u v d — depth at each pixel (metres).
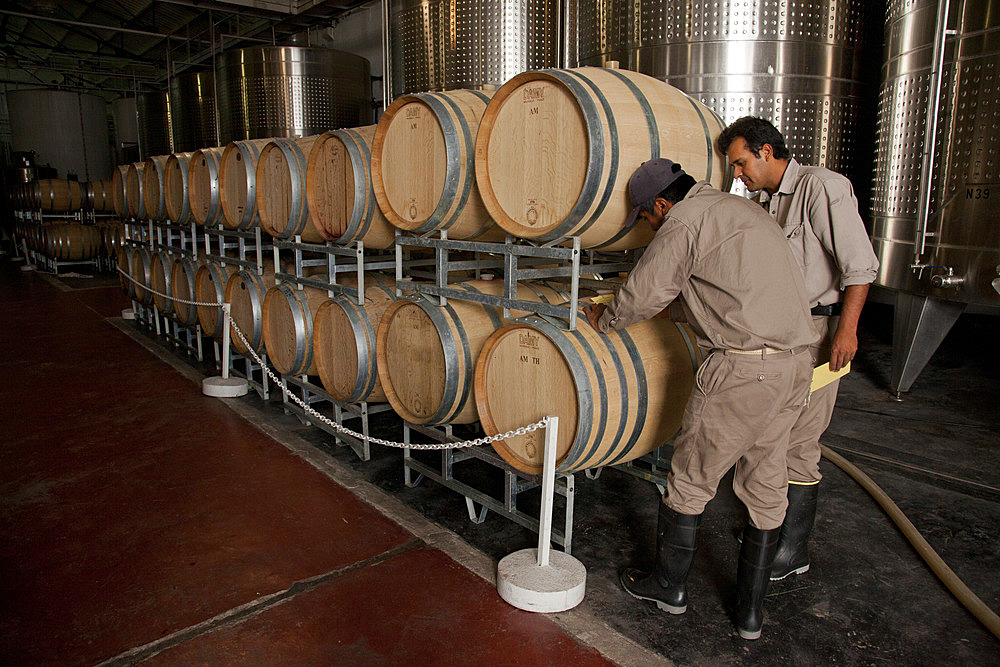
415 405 3.73
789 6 4.38
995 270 4.34
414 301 3.52
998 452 4.25
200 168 6.28
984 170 4.30
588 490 3.89
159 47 17.33
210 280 6.26
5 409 5.36
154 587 2.92
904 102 4.77
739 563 2.56
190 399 5.64
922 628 2.62
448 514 3.62
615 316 2.64
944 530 3.36
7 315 9.44
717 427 2.41
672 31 4.52
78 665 2.43
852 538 3.31
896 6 4.77
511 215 3.03
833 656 2.46
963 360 6.50
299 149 4.77
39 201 14.95
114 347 7.54
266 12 11.45
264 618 2.70
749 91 4.47
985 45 4.19
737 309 2.32
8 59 20.00
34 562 3.12
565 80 2.68
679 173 2.53
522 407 3.09
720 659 2.44
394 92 6.61
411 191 3.60
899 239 4.99
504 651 2.49
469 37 5.84
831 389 2.83
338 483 3.99
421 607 2.77
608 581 2.96
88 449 4.52
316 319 4.51
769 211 2.89
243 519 3.54
